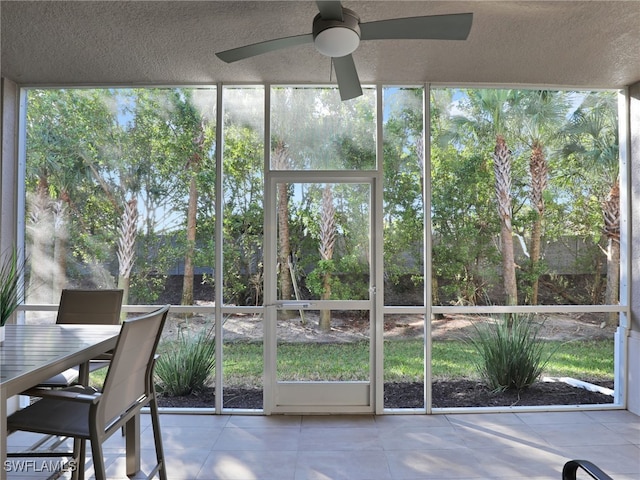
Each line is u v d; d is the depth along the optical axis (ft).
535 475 8.18
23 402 11.90
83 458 7.18
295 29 8.87
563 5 7.95
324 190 11.82
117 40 9.35
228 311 11.71
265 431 10.29
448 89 11.92
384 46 9.62
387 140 11.90
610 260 12.02
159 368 11.87
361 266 11.75
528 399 11.93
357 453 9.09
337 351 11.66
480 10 8.12
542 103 12.04
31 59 10.29
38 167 12.08
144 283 11.98
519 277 11.93
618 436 9.96
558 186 12.01
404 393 11.78
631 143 11.80
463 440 9.74
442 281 11.86
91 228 12.06
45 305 11.80
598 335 12.04
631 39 9.20
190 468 8.43
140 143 12.03
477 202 11.92
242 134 11.94
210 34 9.09
